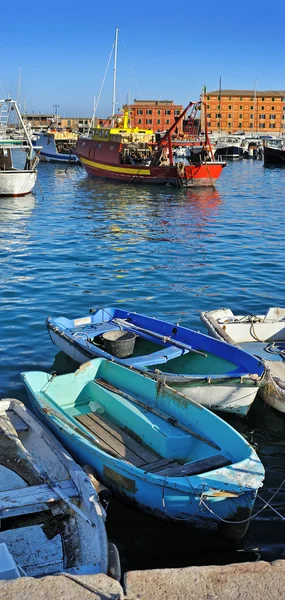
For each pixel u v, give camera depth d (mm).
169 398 8383
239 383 9023
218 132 121875
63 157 77750
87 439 7664
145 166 48531
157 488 6500
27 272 18781
